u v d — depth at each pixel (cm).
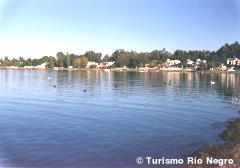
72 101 5072
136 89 7188
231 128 2995
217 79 11356
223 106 4591
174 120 3406
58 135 2638
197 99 5425
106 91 6731
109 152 2173
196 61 19962
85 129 2883
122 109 4188
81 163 1967
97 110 4081
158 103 4853
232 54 17888
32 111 3950
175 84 8769
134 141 2453
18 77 11838
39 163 1959
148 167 1883
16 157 2039
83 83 8994
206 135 2700
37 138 2519
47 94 6156
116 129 2897
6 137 2544
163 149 2252
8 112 3850
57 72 16650
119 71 18325
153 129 2914
